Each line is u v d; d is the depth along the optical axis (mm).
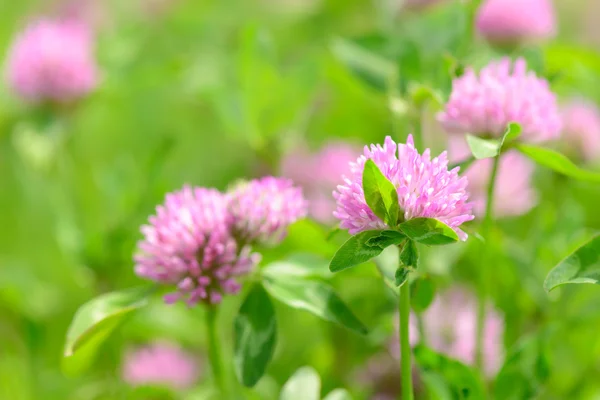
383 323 467
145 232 406
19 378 520
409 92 460
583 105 530
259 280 410
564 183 508
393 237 374
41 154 568
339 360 500
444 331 474
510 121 411
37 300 546
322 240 425
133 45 609
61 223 511
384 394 490
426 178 376
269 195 411
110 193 514
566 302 469
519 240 535
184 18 679
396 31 544
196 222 405
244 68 529
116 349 495
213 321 409
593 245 385
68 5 729
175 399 487
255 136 535
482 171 499
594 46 721
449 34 472
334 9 683
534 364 416
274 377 508
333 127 605
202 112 652
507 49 514
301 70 529
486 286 424
